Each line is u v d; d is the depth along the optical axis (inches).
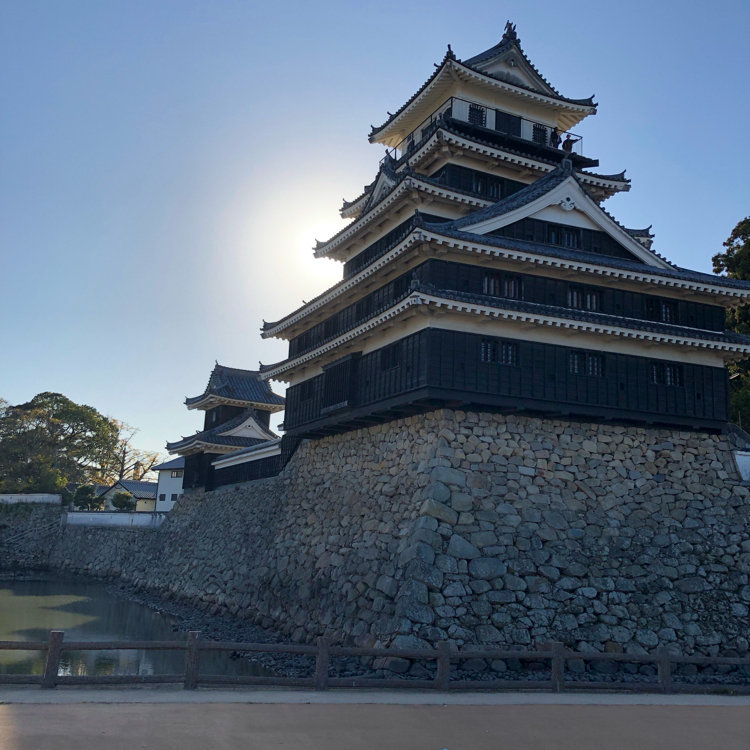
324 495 1230.3
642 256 1152.8
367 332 1073.5
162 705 475.8
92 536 2405.3
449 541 896.3
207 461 1975.9
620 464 1044.5
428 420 998.4
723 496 1083.9
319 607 1074.1
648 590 959.0
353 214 1534.2
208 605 1489.9
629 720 518.6
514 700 585.9
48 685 515.5
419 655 617.9
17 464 3083.2
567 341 1029.8
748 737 480.4
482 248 979.3
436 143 1221.1
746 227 1780.3
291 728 431.2
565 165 1159.0
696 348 1102.4
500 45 1503.4
